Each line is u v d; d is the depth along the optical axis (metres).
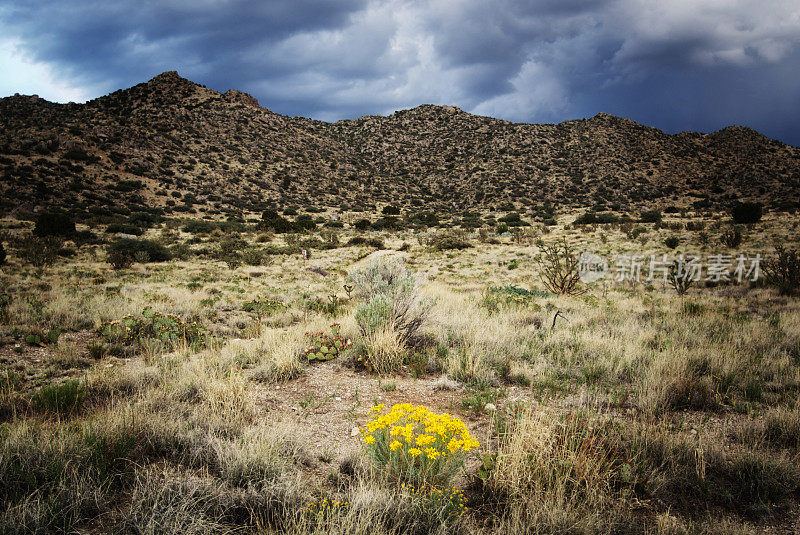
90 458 2.73
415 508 2.44
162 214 57.00
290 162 104.06
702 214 55.09
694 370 5.20
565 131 131.88
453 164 121.00
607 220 53.38
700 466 3.02
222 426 3.53
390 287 7.98
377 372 5.52
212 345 6.67
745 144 119.44
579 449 3.07
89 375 4.73
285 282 17.66
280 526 2.36
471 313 8.91
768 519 2.56
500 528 2.34
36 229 30.42
